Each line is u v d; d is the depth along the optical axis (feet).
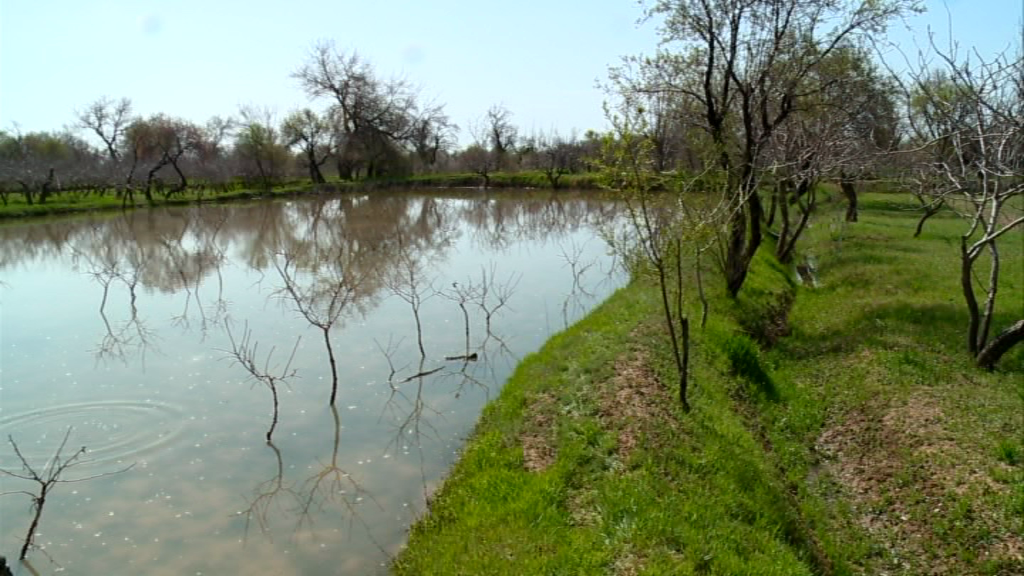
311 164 245.45
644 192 35.19
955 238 90.27
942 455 30.94
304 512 31.73
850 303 59.52
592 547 23.59
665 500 25.84
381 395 45.50
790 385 42.91
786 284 70.38
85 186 193.67
